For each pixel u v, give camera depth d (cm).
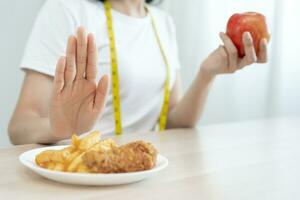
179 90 128
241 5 181
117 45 112
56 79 73
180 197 56
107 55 110
